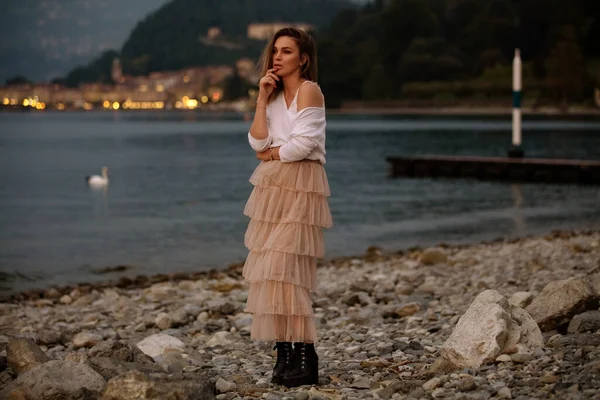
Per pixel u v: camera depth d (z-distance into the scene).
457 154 56.50
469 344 5.30
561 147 61.34
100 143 81.00
